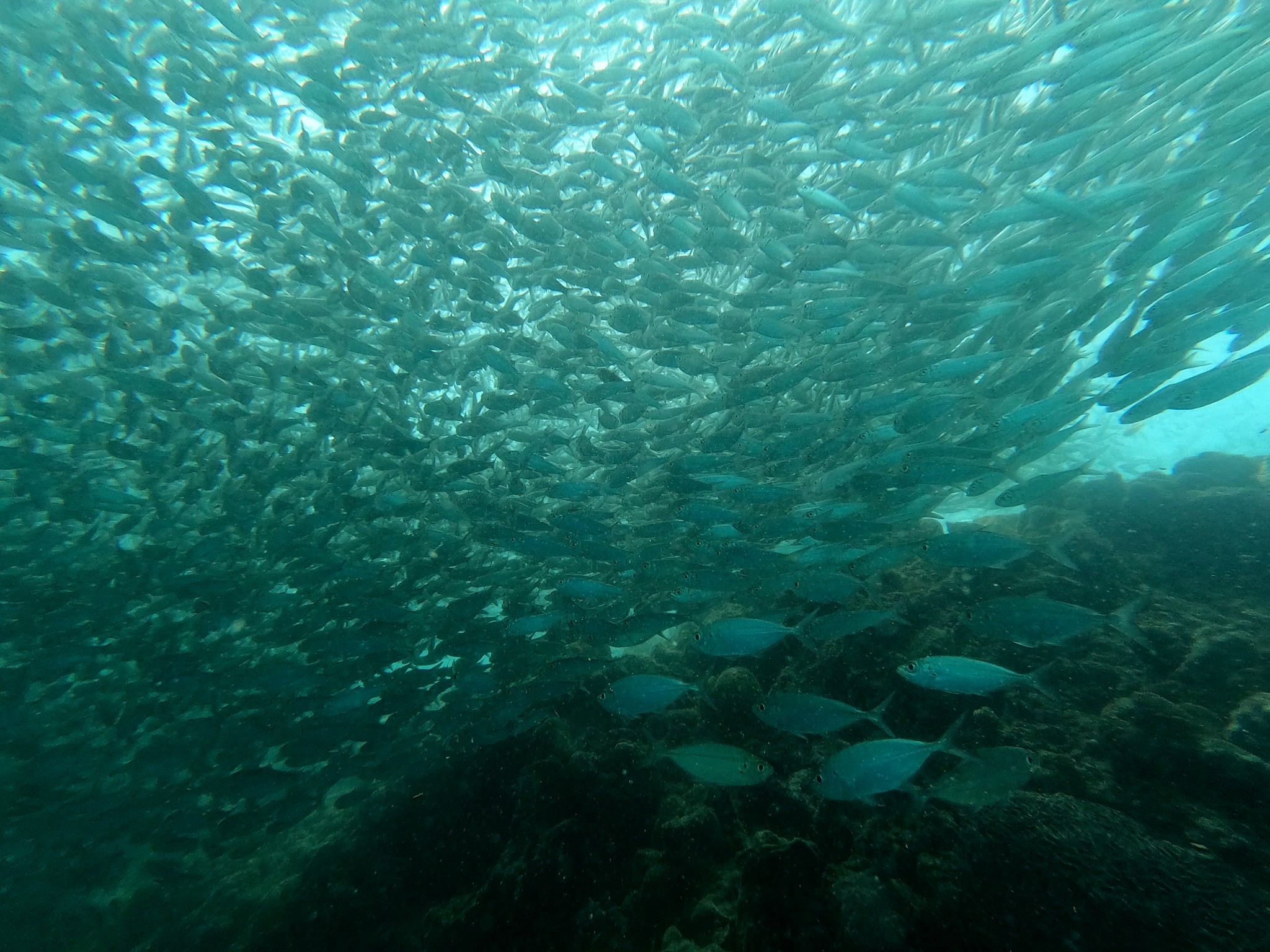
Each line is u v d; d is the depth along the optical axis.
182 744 1.62
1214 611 1.23
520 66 1.52
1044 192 1.14
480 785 1.49
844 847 1.02
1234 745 0.94
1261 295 1.10
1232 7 1.19
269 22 1.53
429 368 1.62
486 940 1.16
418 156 1.49
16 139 1.44
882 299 1.40
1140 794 0.95
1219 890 0.80
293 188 1.48
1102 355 1.25
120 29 1.48
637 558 1.47
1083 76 1.16
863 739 1.21
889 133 1.36
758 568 1.30
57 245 1.52
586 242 1.44
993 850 0.88
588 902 1.15
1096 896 0.82
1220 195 1.21
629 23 1.60
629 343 1.61
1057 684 1.14
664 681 1.05
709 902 1.03
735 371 1.53
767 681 1.46
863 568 1.16
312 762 1.52
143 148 1.62
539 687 1.34
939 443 1.39
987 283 1.23
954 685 0.87
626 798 1.28
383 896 1.38
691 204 1.47
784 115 1.28
